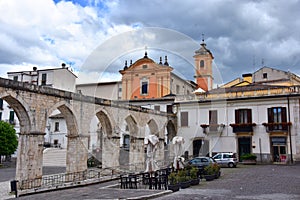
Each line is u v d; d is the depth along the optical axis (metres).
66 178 17.23
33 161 15.17
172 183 11.08
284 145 25.95
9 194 12.41
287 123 25.72
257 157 26.69
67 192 11.53
